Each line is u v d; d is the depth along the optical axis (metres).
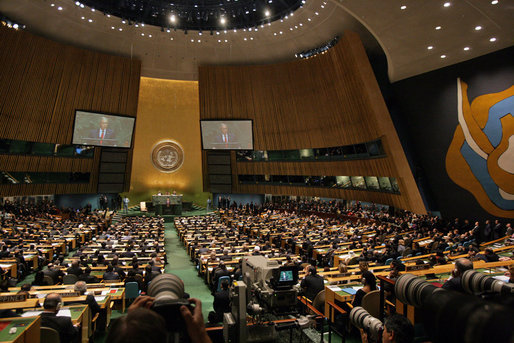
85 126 27.30
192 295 11.12
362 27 22.33
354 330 6.30
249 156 31.86
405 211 21.31
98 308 6.74
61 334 4.78
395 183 20.89
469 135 16.77
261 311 3.28
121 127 29.08
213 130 30.78
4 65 21.95
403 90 20.05
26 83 23.53
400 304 4.82
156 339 0.86
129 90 29.02
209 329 3.07
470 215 17.48
